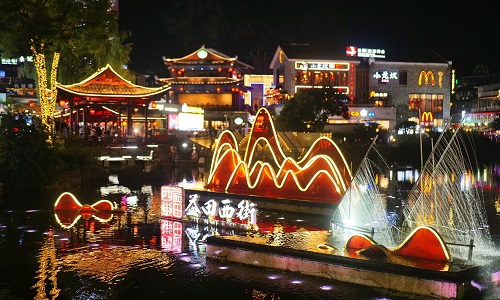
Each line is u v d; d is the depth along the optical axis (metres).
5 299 14.38
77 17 46.91
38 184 37.53
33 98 76.19
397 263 14.54
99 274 16.58
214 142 66.25
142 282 15.78
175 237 21.61
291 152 52.84
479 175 52.94
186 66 102.00
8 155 35.97
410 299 13.93
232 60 100.00
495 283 14.99
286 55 99.94
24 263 17.81
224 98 100.06
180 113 73.38
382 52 104.44
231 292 14.81
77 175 41.44
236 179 32.38
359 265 14.93
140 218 25.89
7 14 43.50
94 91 53.91
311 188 28.95
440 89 105.25
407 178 49.94
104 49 65.88
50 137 42.84
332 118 97.50
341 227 20.53
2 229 23.20
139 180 44.34
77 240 21.17
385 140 81.44
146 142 56.75
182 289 15.16
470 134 77.75
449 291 13.51
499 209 30.48
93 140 54.28
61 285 15.57
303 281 15.46
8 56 47.88
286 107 77.62
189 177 47.88
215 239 17.97
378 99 101.69
